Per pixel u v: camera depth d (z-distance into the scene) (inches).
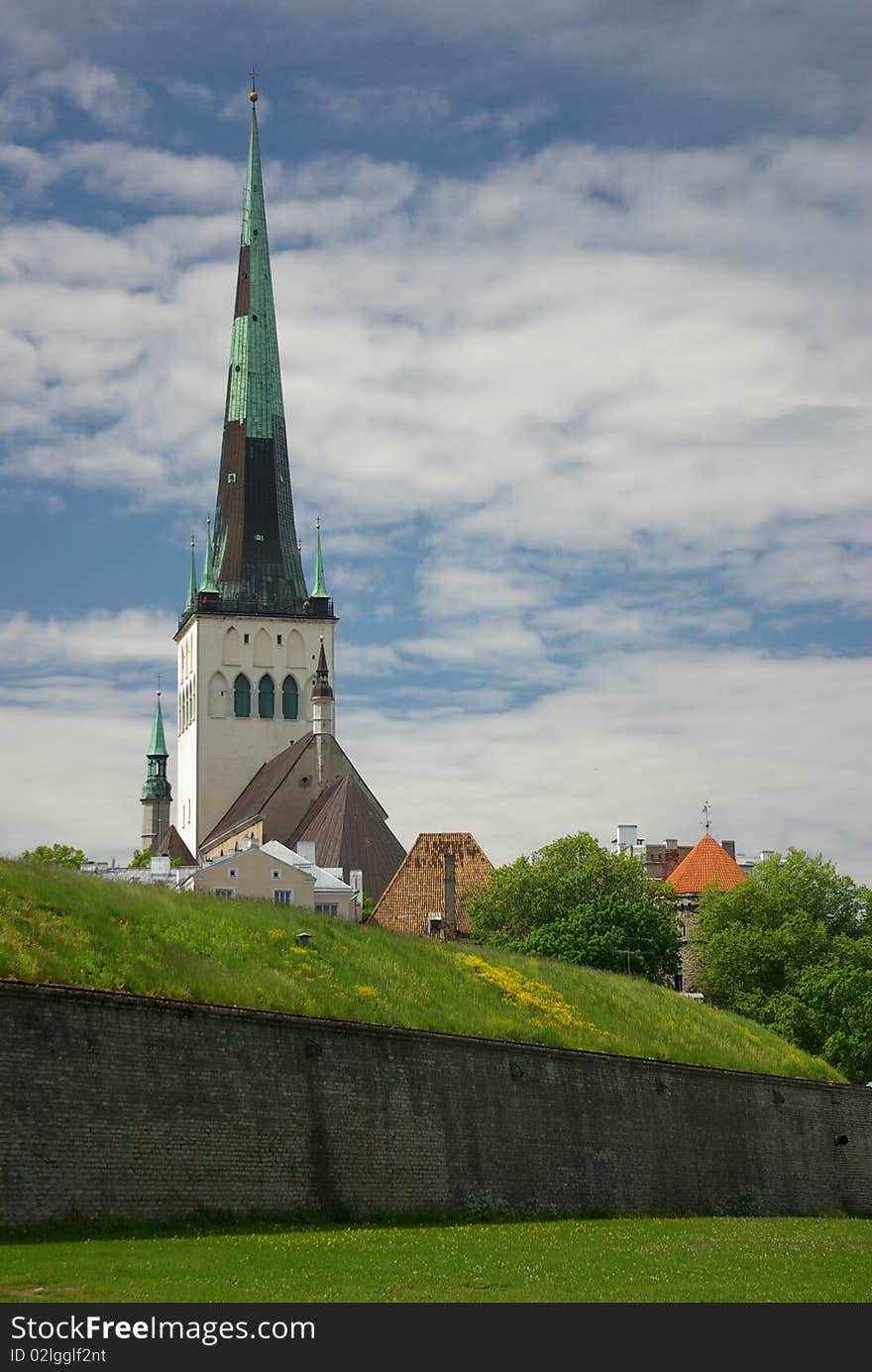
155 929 2409.0
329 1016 2420.0
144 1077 1955.0
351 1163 2245.3
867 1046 4379.9
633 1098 2888.8
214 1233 1918.1
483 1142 2511.1
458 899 5733.3
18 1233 1756.9
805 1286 1626.5
